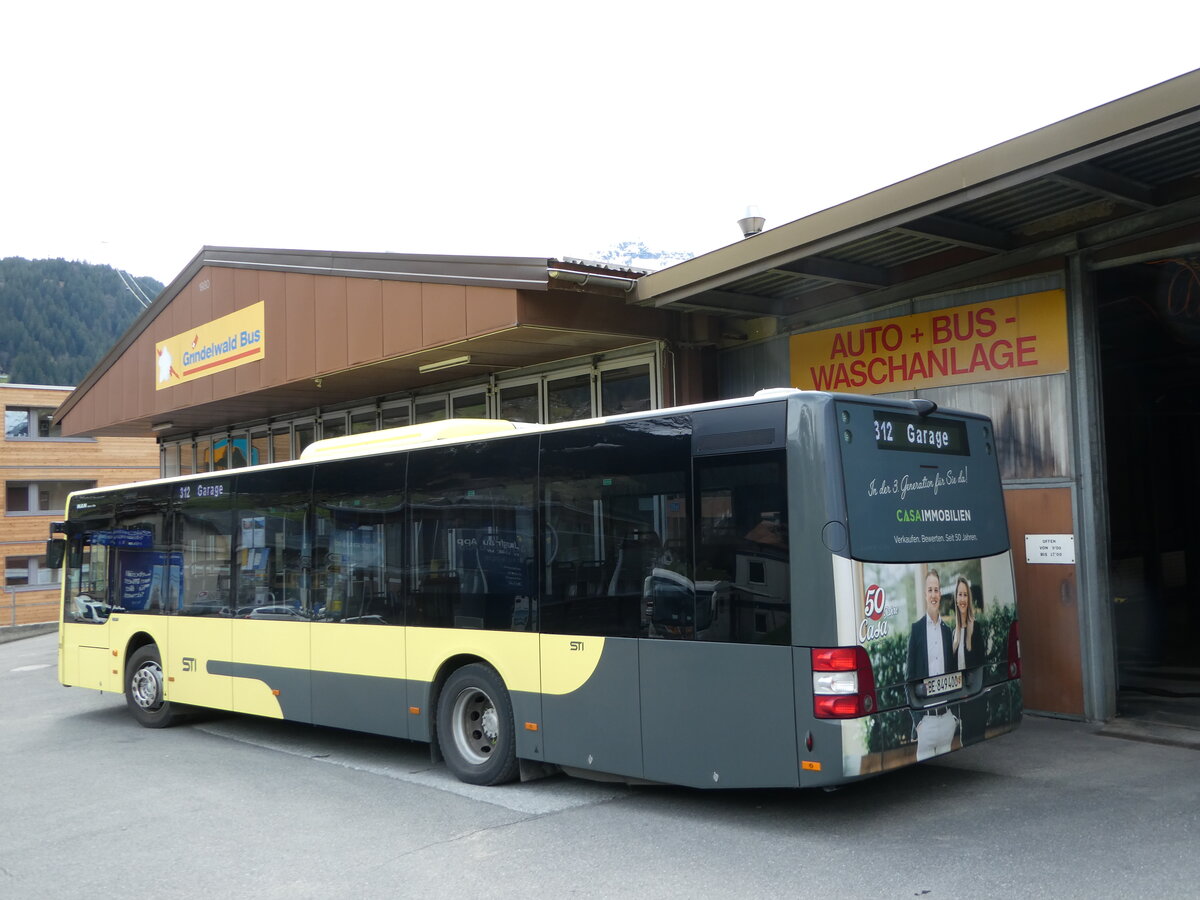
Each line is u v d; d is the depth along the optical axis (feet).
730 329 41.57
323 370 50.60
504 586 26.11
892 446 21.68
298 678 32.17
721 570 21.56
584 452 24.62
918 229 29.63
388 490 29.76
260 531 34.22
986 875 17.95
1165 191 27.84
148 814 25.32
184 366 64.49
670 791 25.14
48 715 44.16
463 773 26.96
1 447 135.23
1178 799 22.13
